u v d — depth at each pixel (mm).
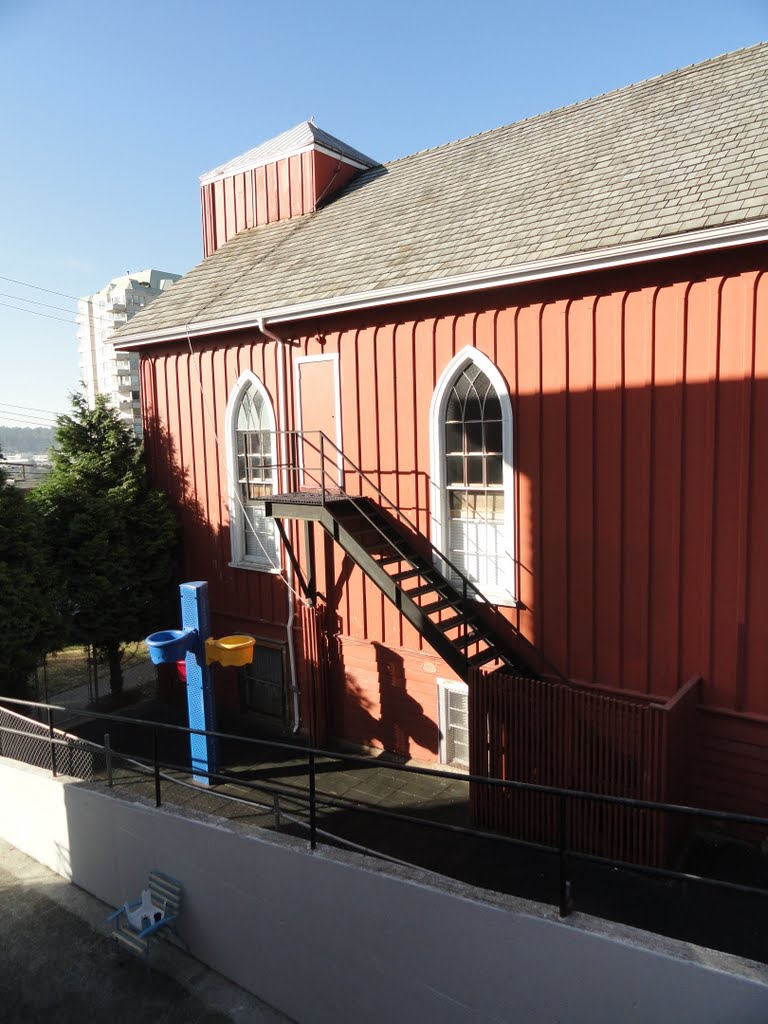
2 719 10211
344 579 11633
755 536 7840
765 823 4203
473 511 10273
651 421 8414
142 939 6965
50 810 8781
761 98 9422
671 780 7641
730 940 6316
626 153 10000
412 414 10547
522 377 9391
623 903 6965
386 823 9102
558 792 4953
